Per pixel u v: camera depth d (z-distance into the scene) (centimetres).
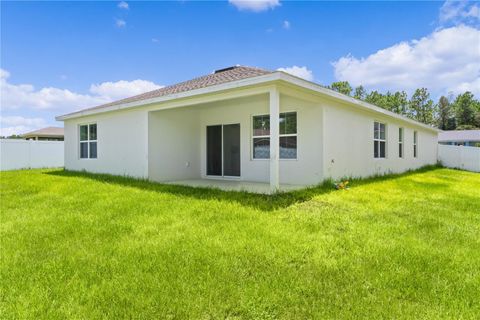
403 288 241
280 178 866
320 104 778
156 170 912
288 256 305
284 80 580
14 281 255
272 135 616
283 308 213
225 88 651
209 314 207
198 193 664
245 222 427
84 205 550
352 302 221
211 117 1023
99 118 1088
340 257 304
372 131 1048
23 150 1491
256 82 600
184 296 229
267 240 352
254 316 204
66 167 1273
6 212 504
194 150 1035
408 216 473
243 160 942
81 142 1198
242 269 276
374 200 591
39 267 283
